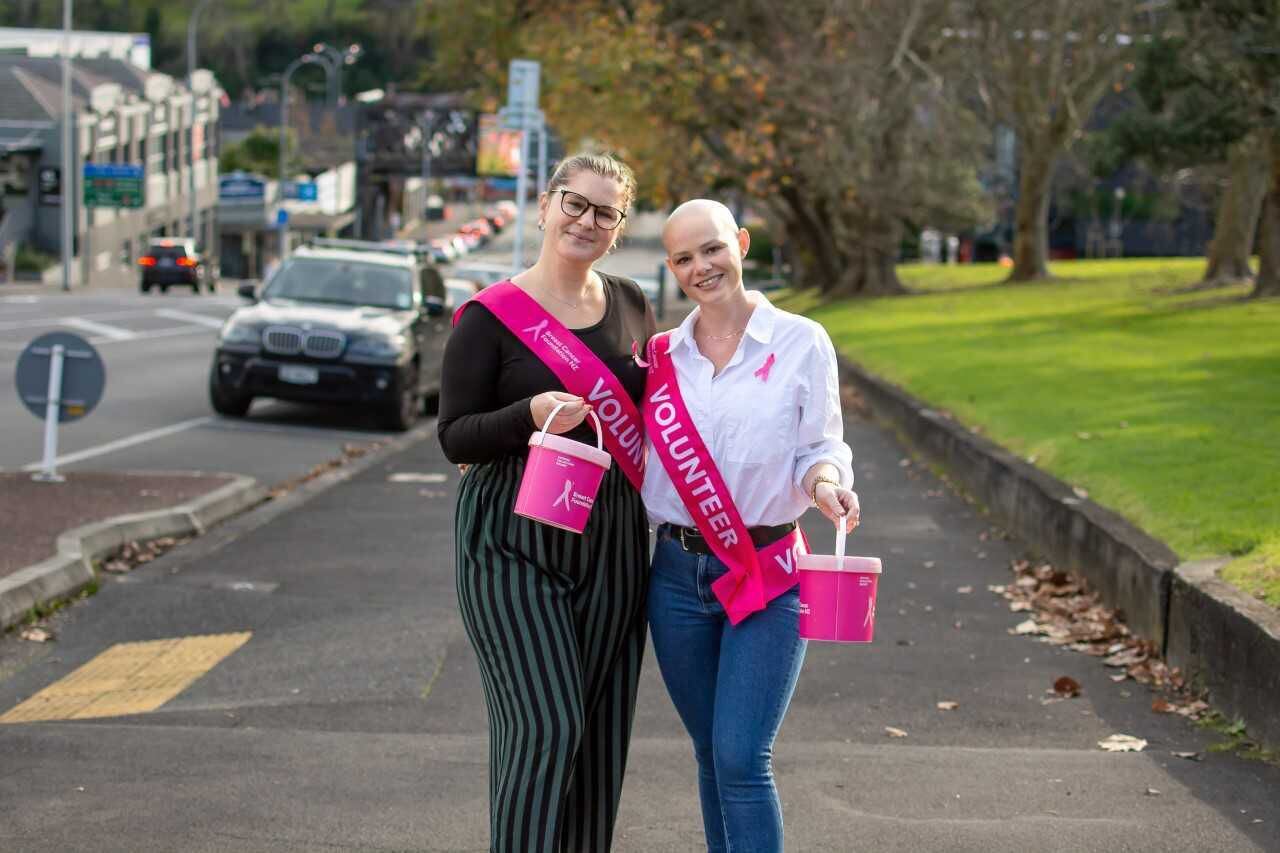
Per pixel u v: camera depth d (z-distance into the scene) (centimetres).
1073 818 518
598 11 3819
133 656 779
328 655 780
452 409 414
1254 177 3559
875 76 3584
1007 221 8669
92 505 1122
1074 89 4125
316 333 1822
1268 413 1367
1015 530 1143
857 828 506
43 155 7031
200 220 9188
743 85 3703
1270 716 605
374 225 11425
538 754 393
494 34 4059
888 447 1739
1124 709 683
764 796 404
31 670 752
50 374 1238
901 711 687
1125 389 1636
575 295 420
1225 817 518
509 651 402
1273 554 739
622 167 418
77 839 488
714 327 422
